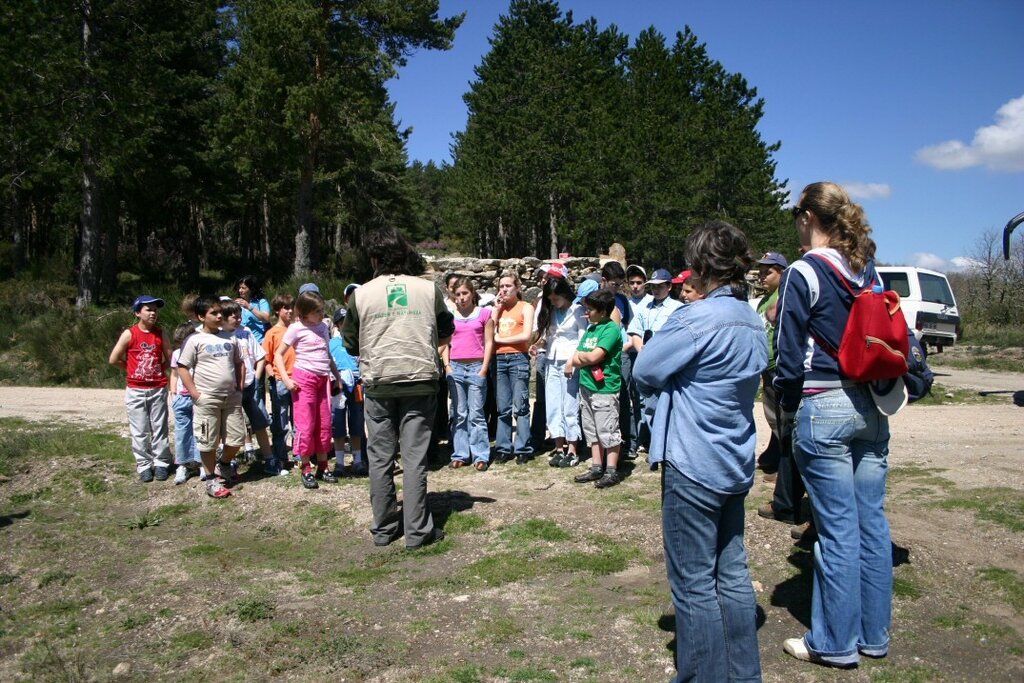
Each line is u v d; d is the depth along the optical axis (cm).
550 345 720
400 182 3047
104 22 2136
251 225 4197
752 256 321
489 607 412
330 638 383
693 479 299
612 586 435
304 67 2264
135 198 2772
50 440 816
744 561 310
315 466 729
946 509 543
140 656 375
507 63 4025
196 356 646
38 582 479
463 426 727
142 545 547
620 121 3784
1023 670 334
